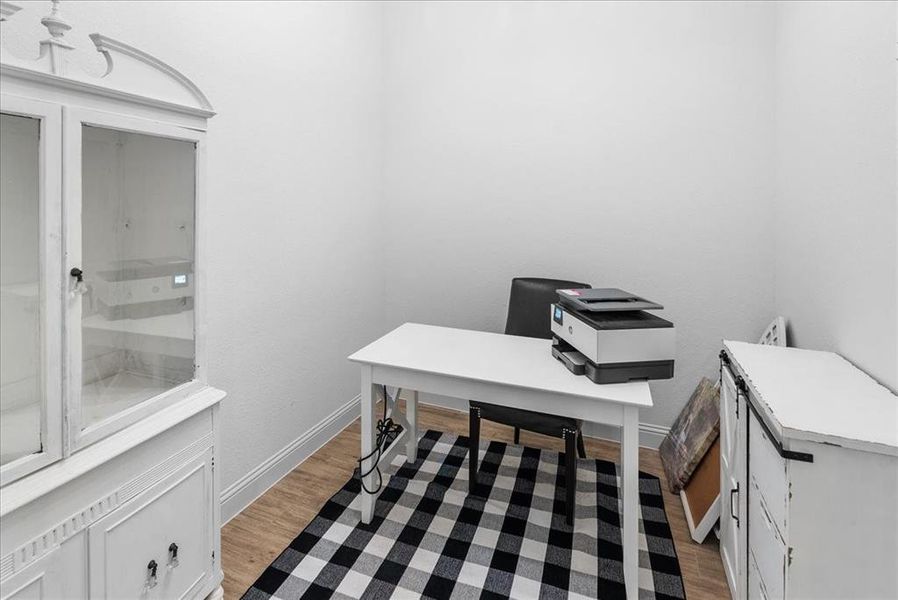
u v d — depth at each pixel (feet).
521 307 8.12
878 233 4.18
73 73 3.10
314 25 7.52
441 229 9.66
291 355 7.45
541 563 5.56
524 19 8.63
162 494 3.90
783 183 6.89
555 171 8.67
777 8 7.09
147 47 4.91
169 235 4.02
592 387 5.10
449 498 6.84
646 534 6.11
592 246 8.55
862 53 4.54
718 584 5.26
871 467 3.15
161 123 3.76
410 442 7.79
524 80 8.73
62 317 3.11
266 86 6.58
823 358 4.82
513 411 6.53
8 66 2.71
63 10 4.19
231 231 6.13
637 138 8.07
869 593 3.23
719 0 7.42
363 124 9.11
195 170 4.15
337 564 5.49
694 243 7.88
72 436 3.20
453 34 9.15
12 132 2.91
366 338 9.65
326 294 8.27
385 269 10.22
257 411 6.77
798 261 6.28
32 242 3.01
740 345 5.32
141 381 3.83
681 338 8.11
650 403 4.70
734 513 4.91
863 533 3.20
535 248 8.96
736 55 7.39
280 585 5.16
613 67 8.12
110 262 3.57
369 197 9.50
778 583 3.54
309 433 8.01
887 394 3.82
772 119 7.25
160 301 3.97
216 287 5.96
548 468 7.75
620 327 5.11
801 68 6.15
